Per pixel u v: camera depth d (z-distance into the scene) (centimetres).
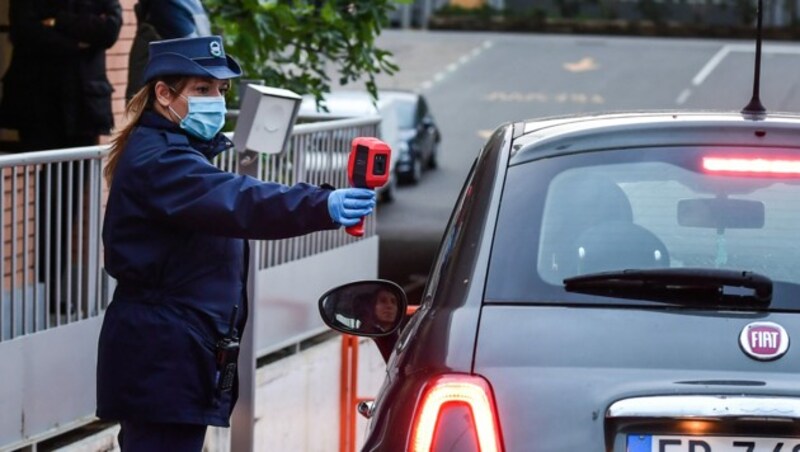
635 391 411
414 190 3484
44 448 859
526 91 5472
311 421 1157
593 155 486
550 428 409
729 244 457
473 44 6656
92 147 889
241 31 1329
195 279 594
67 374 859
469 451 409
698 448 411
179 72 589
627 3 7838
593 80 5719
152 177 577
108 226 592
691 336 425
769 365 417
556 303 441
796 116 527
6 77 1017
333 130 1188
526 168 485
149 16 986
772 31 7156
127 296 598
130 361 594
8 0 1119
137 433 607
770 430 409
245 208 559
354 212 552
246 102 805
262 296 1087
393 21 7431
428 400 418
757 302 439
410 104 3722
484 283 448
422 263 2434
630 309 437
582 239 459
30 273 836
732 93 5491
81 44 998
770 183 475
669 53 6347
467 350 425
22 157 816
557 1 7931
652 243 457
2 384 802
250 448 873
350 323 558
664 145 488
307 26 1418
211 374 598
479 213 475
